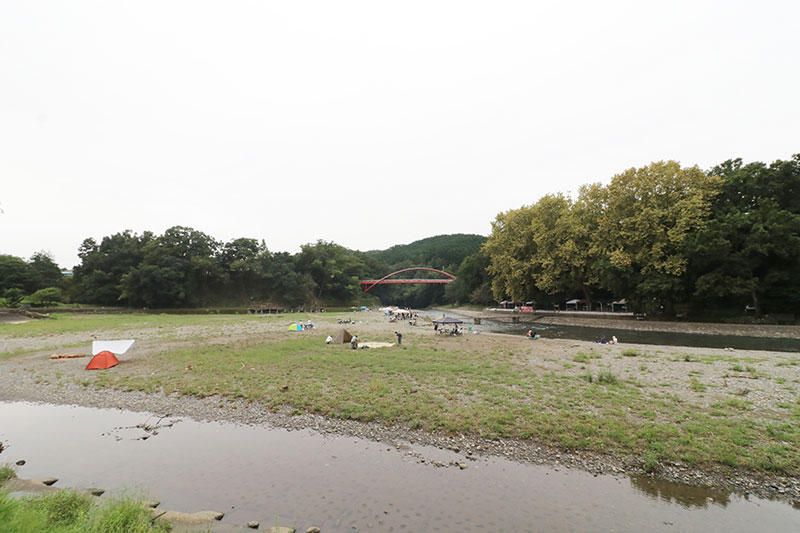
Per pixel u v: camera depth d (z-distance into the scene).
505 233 65.81
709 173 46.84
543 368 18.89
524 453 9.27
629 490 7.57
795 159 36.84
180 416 12.59
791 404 11.93
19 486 7.65
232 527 6.28
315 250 127.50
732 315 41.25
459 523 6.46
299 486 7.87
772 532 6.20
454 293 121.00
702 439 9.41
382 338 34.12
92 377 18.19
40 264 94.62
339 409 12.70
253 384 16.06
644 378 16.19
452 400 13.27
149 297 82.19
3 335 36.31
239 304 99.81
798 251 33.34
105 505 6.54
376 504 7.11
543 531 6.21
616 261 43.69
